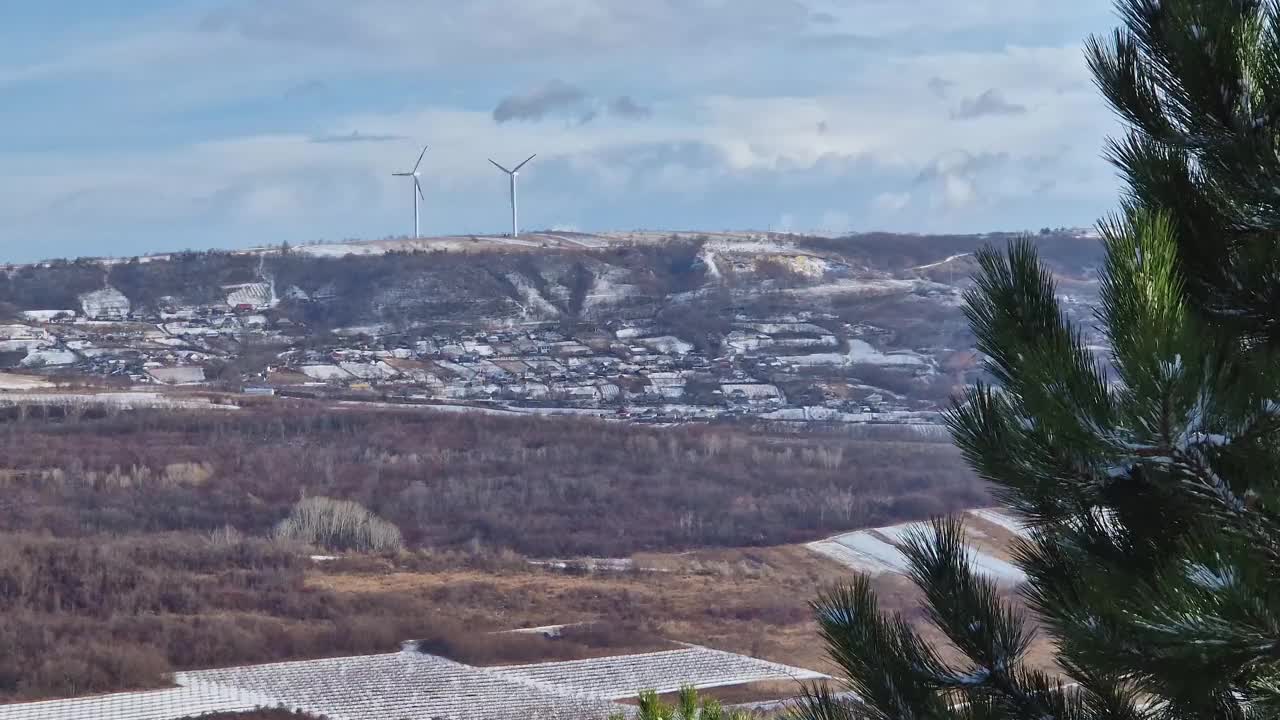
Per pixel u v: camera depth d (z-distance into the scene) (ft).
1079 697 22.34
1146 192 22.62
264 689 250.57
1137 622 18.34
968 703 22.89
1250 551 18.30
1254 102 21.76
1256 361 19.83
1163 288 18.54
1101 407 18.99
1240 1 21.94
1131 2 22.98
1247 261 22.02
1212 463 18.78
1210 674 19.20
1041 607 22.07
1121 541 21.50
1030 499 22.04
